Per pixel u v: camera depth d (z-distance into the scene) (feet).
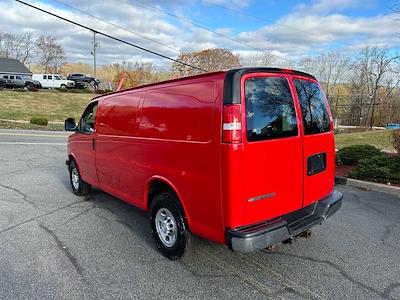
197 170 10.74
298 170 11.64
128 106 14.43
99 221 16.72
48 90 145.69
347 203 20.01
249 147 9.89
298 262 12.41
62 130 74.84
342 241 14.30
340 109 184.75
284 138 11.00
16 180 25.41
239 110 9.69
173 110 11.62
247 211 10.11
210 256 12.85
